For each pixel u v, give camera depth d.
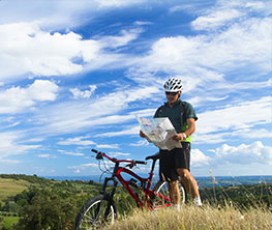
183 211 5.56
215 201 5.49
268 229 4.49
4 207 57.59
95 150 6.24
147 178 6.51
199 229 4.82
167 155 6.39
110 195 5.99
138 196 6.38
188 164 6.27
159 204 6.56
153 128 6.00
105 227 5.78
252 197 5.20
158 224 5.33
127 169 6.30
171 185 6.56
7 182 92.00
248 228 4.50
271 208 5.00
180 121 6.38
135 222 5.65
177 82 6.35
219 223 4.77
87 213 5.77
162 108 6.61
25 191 66.31
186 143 6.29
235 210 5.21
